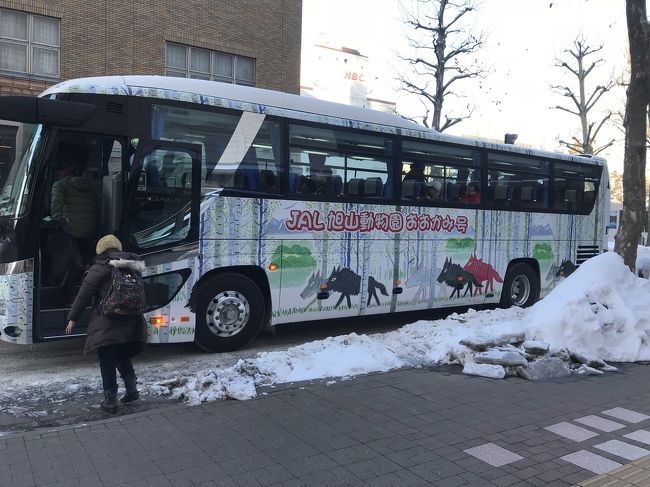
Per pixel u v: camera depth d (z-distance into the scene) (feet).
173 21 62.75
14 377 19.57
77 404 16.84
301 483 11.82
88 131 20.17
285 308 24.76
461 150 31.37
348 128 26.55
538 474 12.50
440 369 21.13
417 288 29.45
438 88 70.59
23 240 19.49
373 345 22.75
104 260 15.67
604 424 15.71
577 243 38.24
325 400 17.12
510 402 17.44
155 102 21.42
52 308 20.22
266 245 24.00
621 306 24.04
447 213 30.73
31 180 19.70
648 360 23.22
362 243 27.12
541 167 35.86
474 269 32.14
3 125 20.85
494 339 22.15
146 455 12.92
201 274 22.34
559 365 20.77
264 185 23.94
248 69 69.36
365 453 13.39
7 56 54.49
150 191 21.22
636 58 29.37
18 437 13.78
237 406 16.40
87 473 11.96
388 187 28.12
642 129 29.58
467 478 12.25
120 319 15.55
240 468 12.42
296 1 72.54
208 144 22.61
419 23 70.38
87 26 57.47
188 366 21.50
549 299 24.62
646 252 41.65
